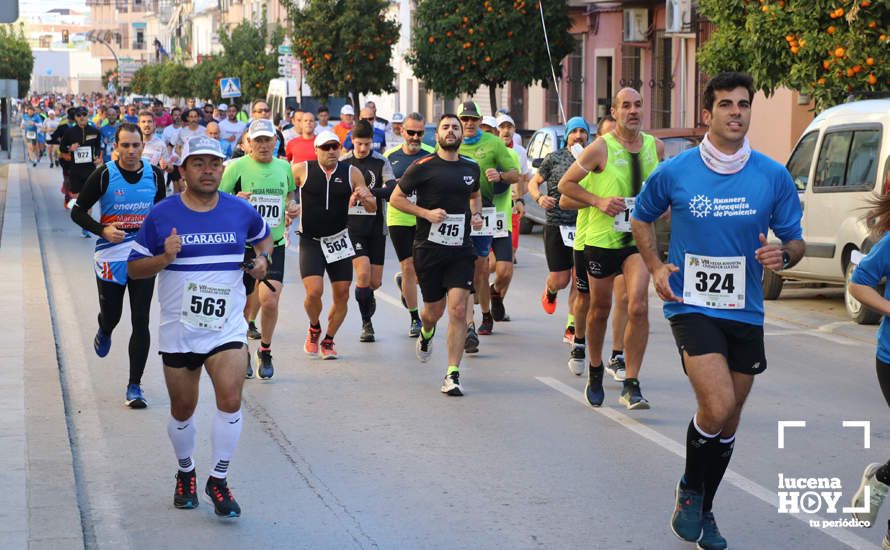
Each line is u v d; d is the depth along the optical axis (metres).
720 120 6.35
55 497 7.17
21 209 27.77
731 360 6.56
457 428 9.20
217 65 66.31
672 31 28.91
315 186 11.34
